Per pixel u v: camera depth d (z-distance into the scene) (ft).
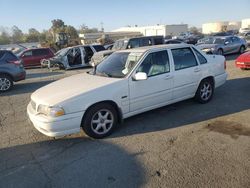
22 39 263.70
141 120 18.21
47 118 14.10
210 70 21.24
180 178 11.13
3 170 12.73
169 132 15.98
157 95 17.74
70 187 11.03
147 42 49.49
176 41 81.41
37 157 13.87
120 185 10.94
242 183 10.53
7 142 16.06
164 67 18.20
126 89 16.14
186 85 19.53
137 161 12.76
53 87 16.47
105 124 15.76
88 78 17.26
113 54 19.90
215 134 15.23
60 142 15.53
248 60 35.42
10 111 23.03
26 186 11.31
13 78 33.42
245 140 14.23
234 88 26.20
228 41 60.95
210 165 11.96
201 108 20.15
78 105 14.46
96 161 13.01
